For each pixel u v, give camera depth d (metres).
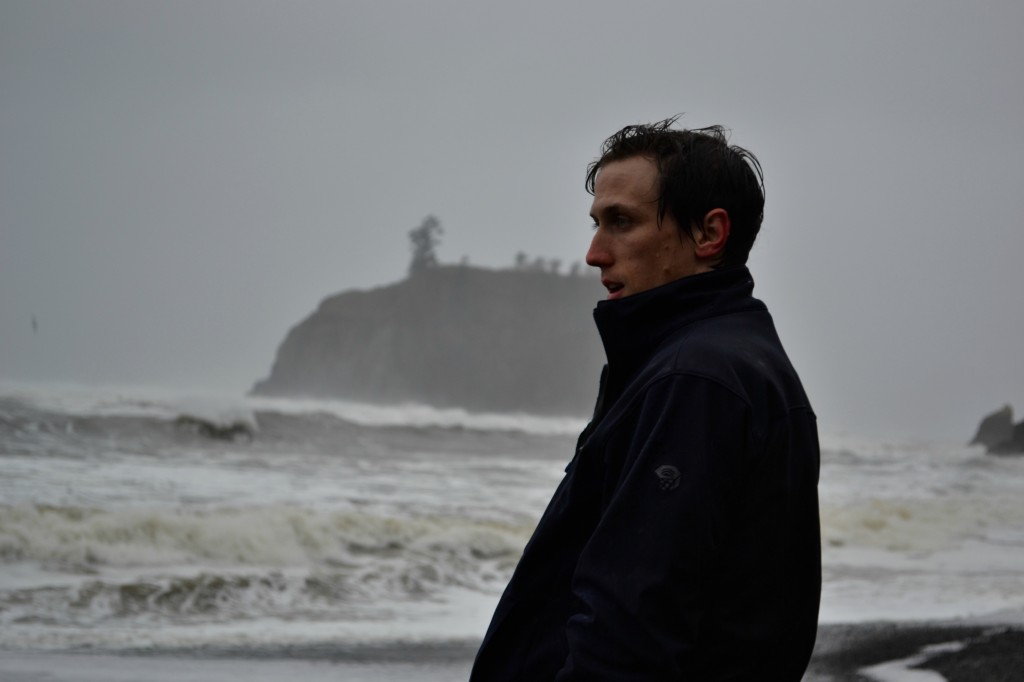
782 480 1.65
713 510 1.56
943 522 19.38
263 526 13.06
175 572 11.36
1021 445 50.72
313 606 10.34
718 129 1.98
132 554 11.87
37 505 13.11
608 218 1.87
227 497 17.88
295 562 12.53
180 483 19.47
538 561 1.78
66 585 10.33
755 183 1.86
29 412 27.86
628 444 1.67
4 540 11.48
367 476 24.20
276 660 7.59
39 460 21.64
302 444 31.78
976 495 27.08
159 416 29.12
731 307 1.79
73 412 28.80
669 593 1.52
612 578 1.53
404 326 144.12
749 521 1.63
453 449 37.19
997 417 80.19
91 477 19.33
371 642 8.58
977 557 15.77
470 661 7.89
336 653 7.97
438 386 140.62
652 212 1.83
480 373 141.12
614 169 1.87
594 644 1.51
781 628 1.67
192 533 12.52
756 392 1.65
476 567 13.09
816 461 1.74
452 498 20.55
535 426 64.12
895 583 12.54
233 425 30.66
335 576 11.77
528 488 23.86
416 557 13.30
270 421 33.19
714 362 1.65
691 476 1.56
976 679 6.69
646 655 1.49
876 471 35.03
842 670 6.89
